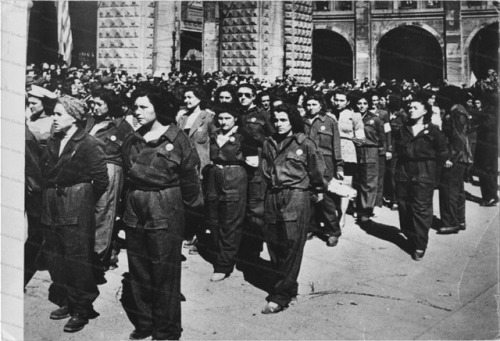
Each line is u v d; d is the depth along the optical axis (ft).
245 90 23.30
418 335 16.06
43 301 18.28
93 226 16.65
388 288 20.18
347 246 25.45
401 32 112.78
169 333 15.47
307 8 71.67
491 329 16.26
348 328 16.62
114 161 20.39
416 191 23.43
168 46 60.85
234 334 16.10
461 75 101.50
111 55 61.11
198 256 24.00
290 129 18.45
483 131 33.32
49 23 63.67
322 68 116.47
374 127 29.07
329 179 24.31
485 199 33.71
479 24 99.66
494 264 22.58
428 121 23.86
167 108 15.60
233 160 20.84
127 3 60.03
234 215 20.79
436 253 24.48
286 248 17.93
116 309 17.87
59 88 31.83
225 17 69.05
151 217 15.03
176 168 15.40
